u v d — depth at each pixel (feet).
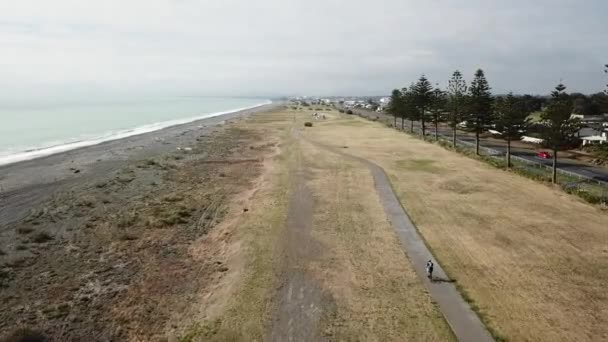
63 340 49.21
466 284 61.77
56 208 100.89
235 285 61.72
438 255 72.18
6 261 70.64
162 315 54.60
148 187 123.54
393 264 68.54
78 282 63.87
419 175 134.82
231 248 76.18
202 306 56.49
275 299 57.62
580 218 92.17
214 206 104.37
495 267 67.62
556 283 62.44
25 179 131.23
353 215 93.35
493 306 55.72
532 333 49.80
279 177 132.87
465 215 94.07
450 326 51.08
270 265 68.13
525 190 116.37
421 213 95.30
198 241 81.20
